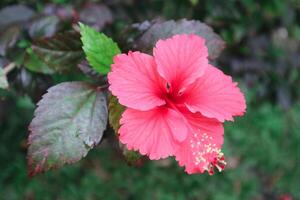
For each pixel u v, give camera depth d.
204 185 1.19
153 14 0.86
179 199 1.16
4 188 1.11
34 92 0.64
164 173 1.19
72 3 0.72
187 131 0.50
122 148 0.51
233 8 0.86
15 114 1.19
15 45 0.65
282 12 0.94
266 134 1.32
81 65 0.55
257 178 1.26
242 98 0.52
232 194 1.19
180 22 0.56
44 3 0.71
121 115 0.50
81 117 0.51
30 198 1.12
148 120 0.50
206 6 0.84
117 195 1.15
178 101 0.52
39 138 0.50
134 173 1.18
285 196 1.17
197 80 0.52
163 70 0.50
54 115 0.51
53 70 0.61
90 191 1.14
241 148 1.29
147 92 0.50
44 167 0.50
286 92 1.02
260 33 0.95
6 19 0.67
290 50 1.07
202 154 0.51
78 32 0.55
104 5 0.72
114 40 0.56
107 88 0.53
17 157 1.14
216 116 0.51
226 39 0.88
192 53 0.52
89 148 0.51
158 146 0.49
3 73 0.53
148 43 0.55
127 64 0.50
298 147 1.32
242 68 0.93
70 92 0.52
